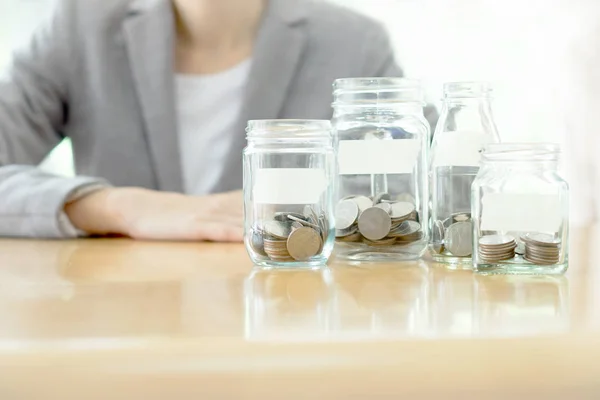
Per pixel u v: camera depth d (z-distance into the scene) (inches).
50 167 98.0
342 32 63.1
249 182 28.9
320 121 28.7
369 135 30.1
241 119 60.1
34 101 59.6
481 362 14.3
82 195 43.5
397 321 17.1
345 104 30.1
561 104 85.0
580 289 22.6
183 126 62.8
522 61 94.3
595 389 14.3
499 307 19.3
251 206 28.8
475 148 29.3
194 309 19.1
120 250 36.1
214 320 17.3
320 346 14.3
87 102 60.9
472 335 15.2
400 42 101.7
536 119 91.2
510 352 14.5
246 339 14.9
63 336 15.3
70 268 28.7
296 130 28.3
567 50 84.0
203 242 40.4
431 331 15.7
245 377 13.7
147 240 41.8
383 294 21.7
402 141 29.9
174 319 17.5
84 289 23.0
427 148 30.6
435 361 14.2
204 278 25.5
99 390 13.5
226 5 60.6
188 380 13.6
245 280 25.0
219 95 62.6
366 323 16.8
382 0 101.1
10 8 96.7
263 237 28.2
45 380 13.6
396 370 14.0
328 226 28.6
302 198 28.4
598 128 79.2
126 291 22.5
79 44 60.2
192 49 63.0
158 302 20.3
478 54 99.4
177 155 59.1
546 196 26.0
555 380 14.2
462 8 99.5
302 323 16.9
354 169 30.1
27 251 35.8
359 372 13.9
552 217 26.0
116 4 60.4
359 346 14.4
